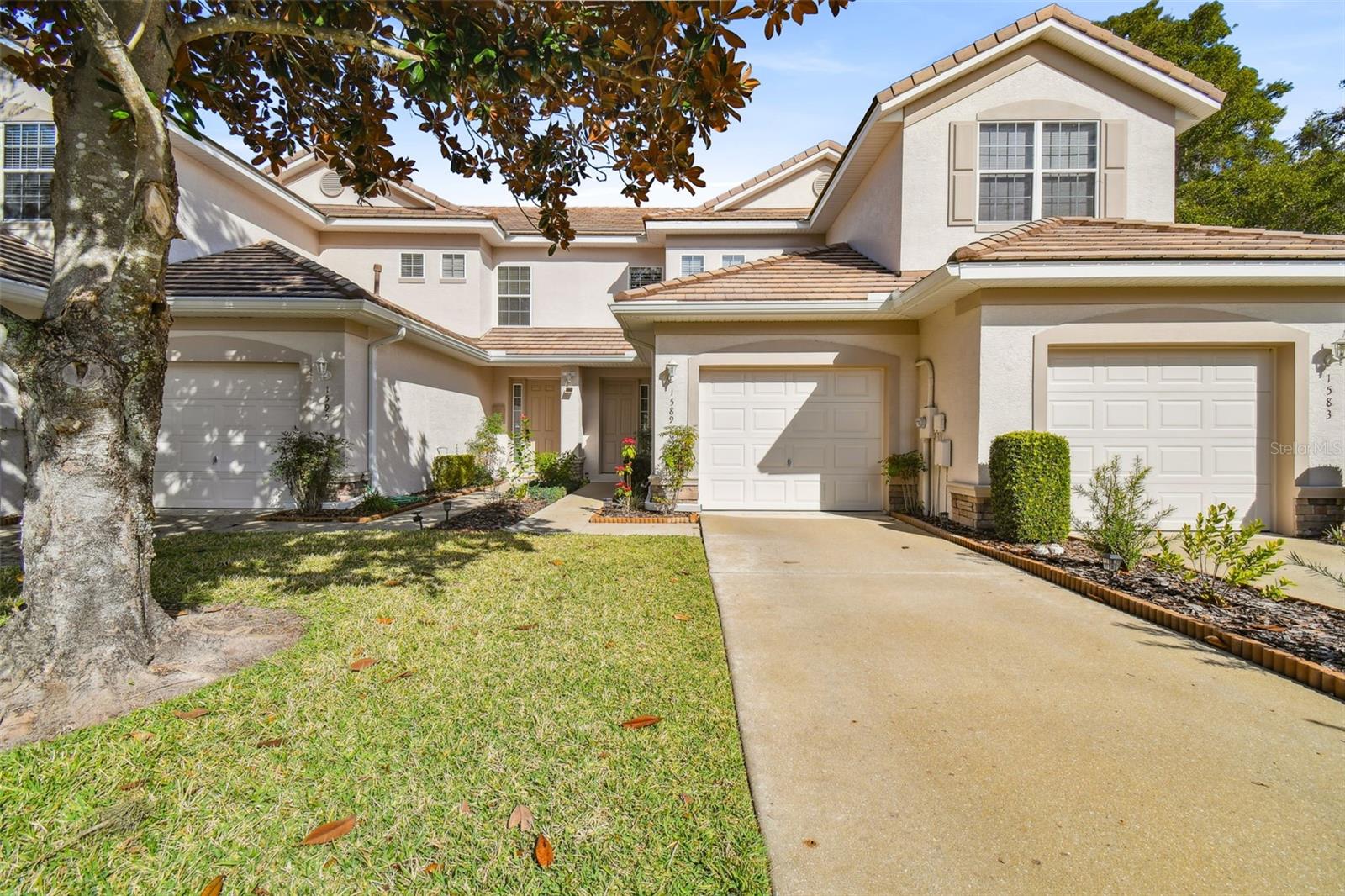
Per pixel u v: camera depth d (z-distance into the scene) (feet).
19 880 7.12
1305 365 27.02
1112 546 20.10
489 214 55.67
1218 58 76.74
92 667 11.68
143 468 12.91
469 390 55.26
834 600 18.24
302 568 21.12
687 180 17.21
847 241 46.98
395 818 8.29
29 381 11.75
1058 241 28.35
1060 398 28.14
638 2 13.06
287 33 13.34
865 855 7.79
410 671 12.75
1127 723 11.01
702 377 35.86
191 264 38.78
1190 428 27.99
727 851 7.80
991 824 8.36
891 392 34.94
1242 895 7.14
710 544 26.14
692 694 11.93
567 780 9.14
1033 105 35.01
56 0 12.64
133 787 8.79
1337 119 70.38
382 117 19.56
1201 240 28.07
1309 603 17.24
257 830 8.03
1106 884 7.32
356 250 56.08
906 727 10.86
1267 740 10.45
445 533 28.48
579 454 56.08
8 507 31.22
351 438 36.55
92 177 12.20
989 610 17.30
